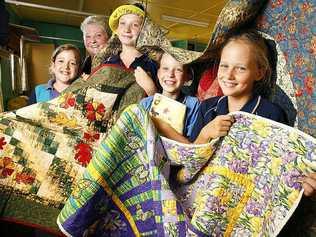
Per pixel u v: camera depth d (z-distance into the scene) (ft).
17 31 14.03
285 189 2.50
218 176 2.85
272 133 2.70
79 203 2.76
